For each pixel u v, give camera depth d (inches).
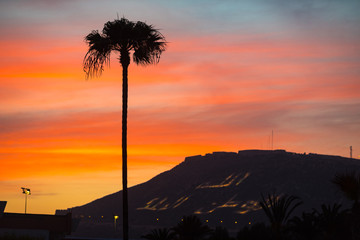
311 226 1211.2
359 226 1129.4
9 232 2792.8
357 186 1183.6
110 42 1531.7
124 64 1549.0
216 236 1275.8
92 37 1546.5
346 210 1229.7
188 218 1412.4
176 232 1411.2
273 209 1235.9
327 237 1204.5
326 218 1225.4
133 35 1529.3
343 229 1207.6
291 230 1222.3
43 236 2832.2
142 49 1556.3
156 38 1562.5
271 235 1211.9
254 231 1220.5
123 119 1526.8
